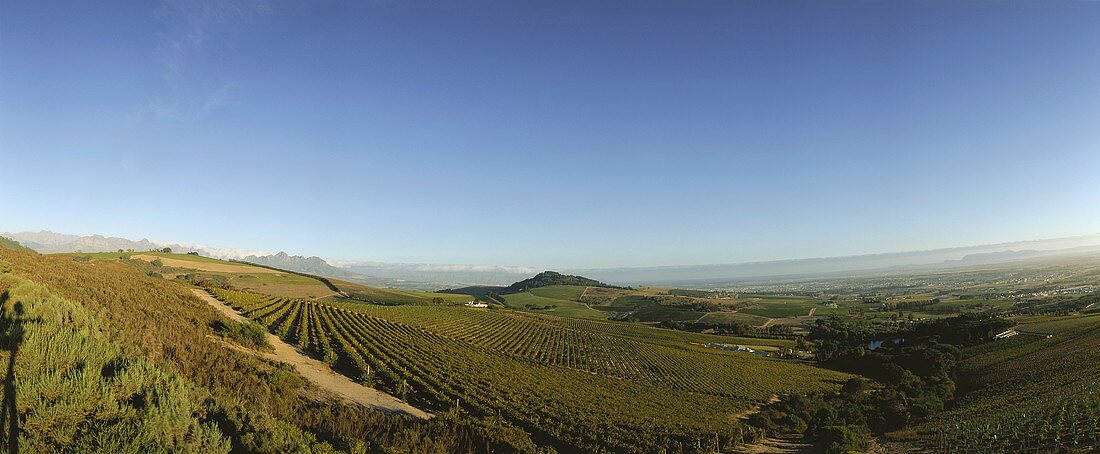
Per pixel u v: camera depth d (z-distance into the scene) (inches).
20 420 427.5
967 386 2861.7
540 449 1099.9
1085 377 1836.9
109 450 410.3
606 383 2576.3
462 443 1001.5
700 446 1471.5
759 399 2628.0
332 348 2031.3
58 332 586.6
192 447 463.5
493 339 4018.2
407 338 2822.3
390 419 1017.5
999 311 6589.6
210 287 3777.1
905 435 1536.7
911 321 6092.5
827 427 1670.8
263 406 771.4
